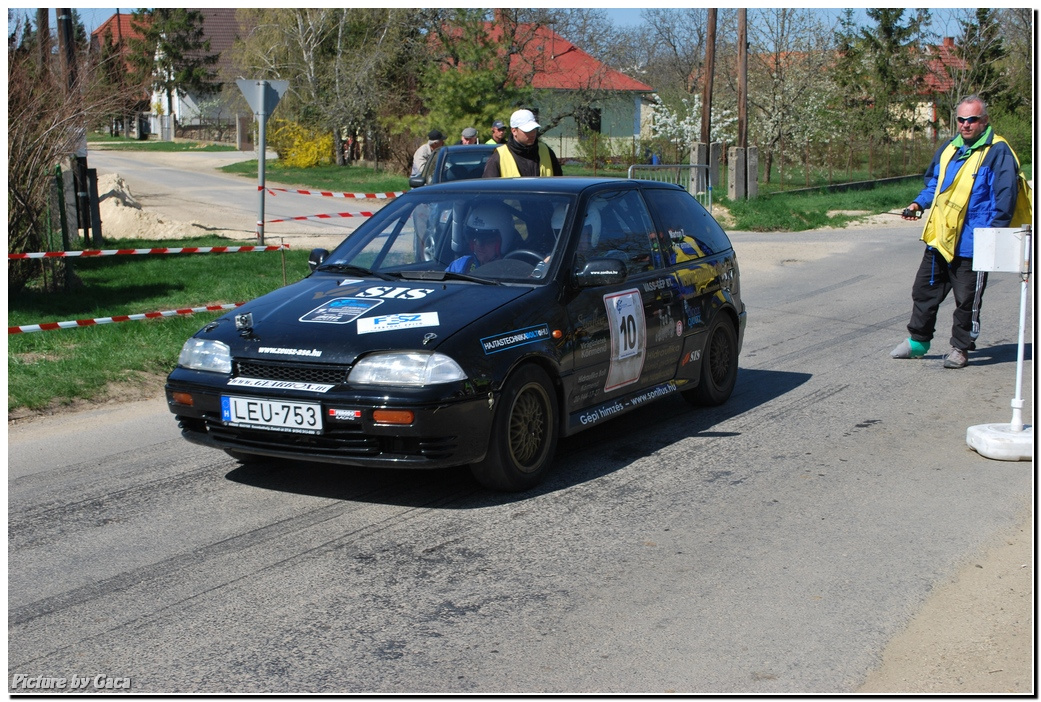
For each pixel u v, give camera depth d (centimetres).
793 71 3494
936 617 382
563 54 4072
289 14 4119
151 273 1267
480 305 520
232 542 457
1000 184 791
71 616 383
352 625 375
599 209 608
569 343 543
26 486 538
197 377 509
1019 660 348
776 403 726
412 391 470
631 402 609
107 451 605
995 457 583
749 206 2336
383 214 629
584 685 332
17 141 1066
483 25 3466
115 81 1168
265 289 1145
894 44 3972
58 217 1122
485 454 499
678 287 653
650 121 3972
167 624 376
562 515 491
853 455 595
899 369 837
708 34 2659
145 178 3516
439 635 367
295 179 3612
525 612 385
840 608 389
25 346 841
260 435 499
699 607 389
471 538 461
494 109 3375
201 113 6856
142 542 457
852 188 2961
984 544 455
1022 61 4103
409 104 3916
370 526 477
